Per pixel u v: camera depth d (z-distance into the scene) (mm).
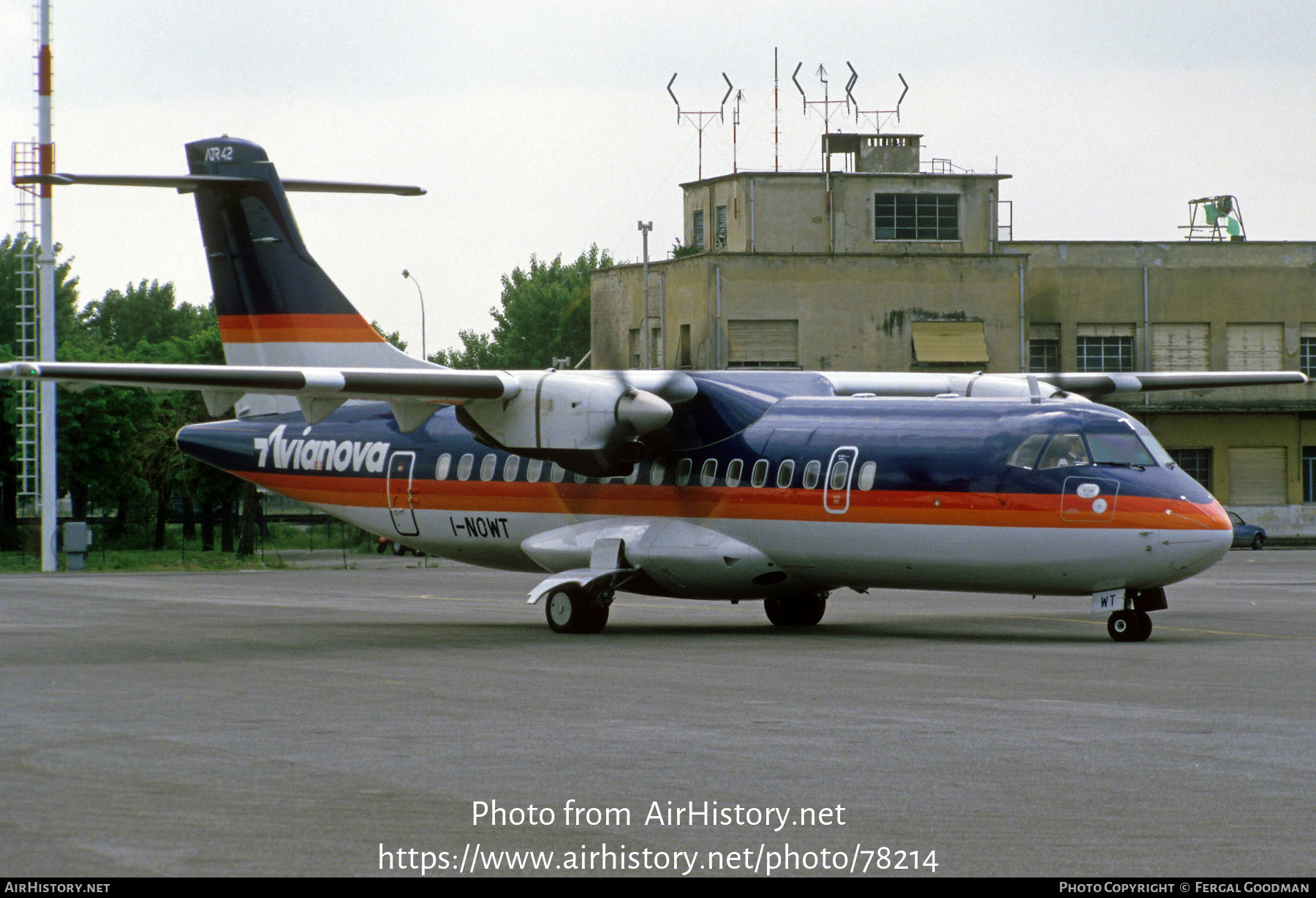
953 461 37625
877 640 37875
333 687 28344
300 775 19438
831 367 102125
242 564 88000
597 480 42844
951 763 20078
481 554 46000
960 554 37312
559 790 18469
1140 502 35688
